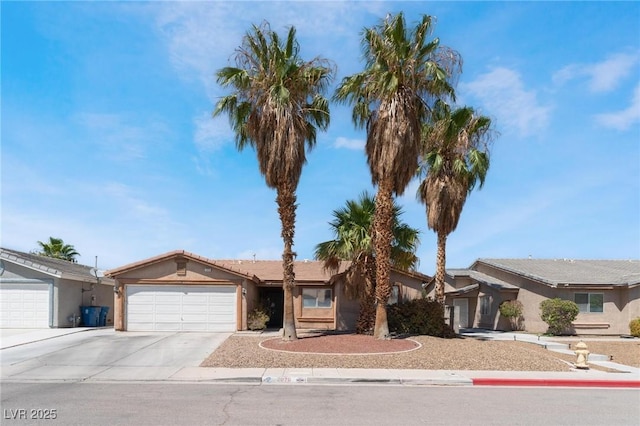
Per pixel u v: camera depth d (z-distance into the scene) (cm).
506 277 3175
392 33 1816
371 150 1958
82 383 1213
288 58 1872
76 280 2712
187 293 2375
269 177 1866
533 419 902
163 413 904
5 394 1077
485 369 1431
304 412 923
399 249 2155
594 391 1214
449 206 2253
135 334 2230
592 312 2791
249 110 1917
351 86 1930
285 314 1855
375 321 1964
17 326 2491
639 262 3506
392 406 986
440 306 2202
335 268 2272
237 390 1136
